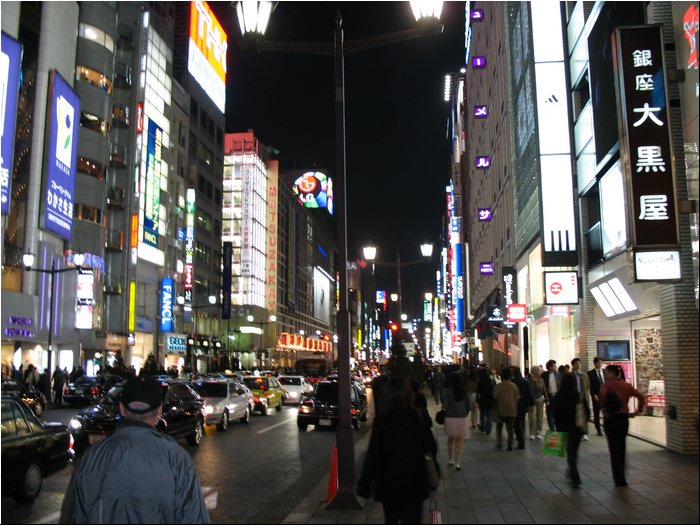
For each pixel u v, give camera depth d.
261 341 107.44
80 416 15.52
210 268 84.56
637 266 13.45
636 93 13.79
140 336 60.34
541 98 21.98
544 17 22.42
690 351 13.65
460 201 87.00
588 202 21.33
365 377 67.44
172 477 3.63
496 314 37.41
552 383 17.44
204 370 78.81
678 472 11.79
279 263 122.88
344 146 11.15
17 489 10.12
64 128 45.81
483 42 54.47
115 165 56.00
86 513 3.48
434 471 5.96
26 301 40.25
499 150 44.47
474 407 21.77
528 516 8.70
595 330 21.69
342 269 10.75
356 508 9.64
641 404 10.74
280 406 32.44
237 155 109.06
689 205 13.27
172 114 70.06
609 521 8.31
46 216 42.91
